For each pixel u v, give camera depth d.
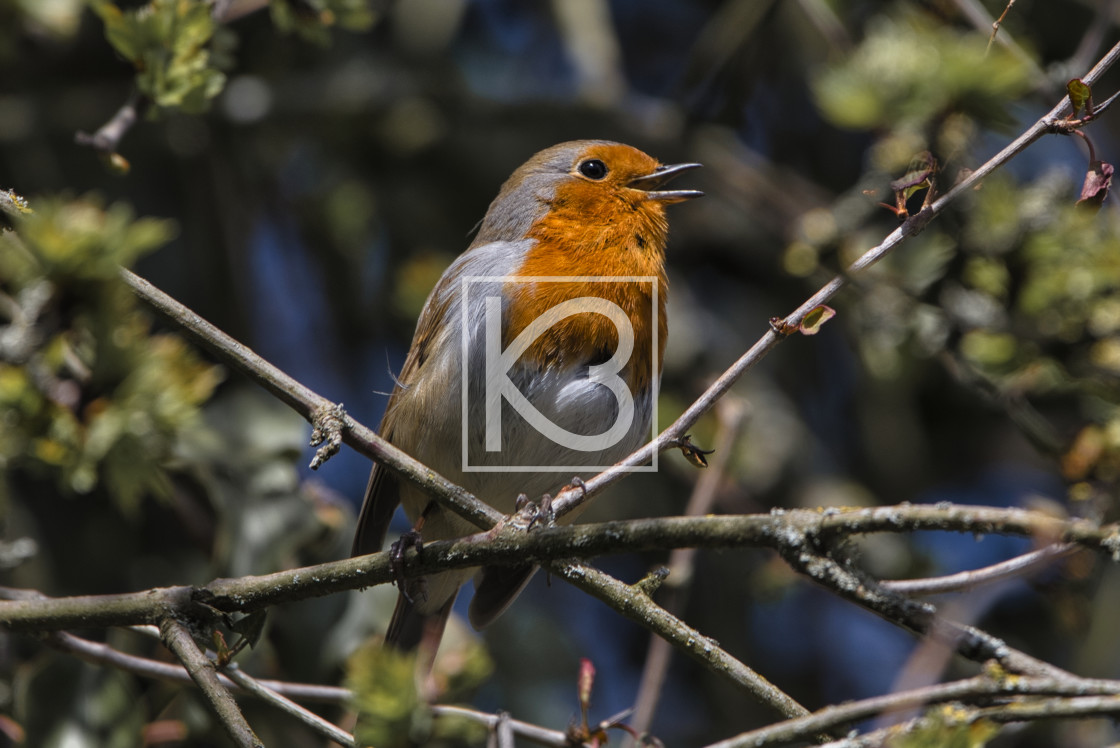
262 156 11.71
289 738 8.46
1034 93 8.77
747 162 11.62
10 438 5.71
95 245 5.55
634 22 12.99
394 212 11.96
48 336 5.68
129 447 5.89
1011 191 8.24
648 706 7.60
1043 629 10.44
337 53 11.85
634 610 5.41
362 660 5.76
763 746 4.46
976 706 4.29
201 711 8.19
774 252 12.01
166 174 11.49
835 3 10.56
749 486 10.73
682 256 12.26
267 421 8.64
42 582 9.23
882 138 8.36
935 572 10.08
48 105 10.86
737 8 10.90
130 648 8.62
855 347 10.47
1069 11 11.04
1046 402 9.00
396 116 11.70
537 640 10.59
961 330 8.32
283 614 8.48
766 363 11.79
